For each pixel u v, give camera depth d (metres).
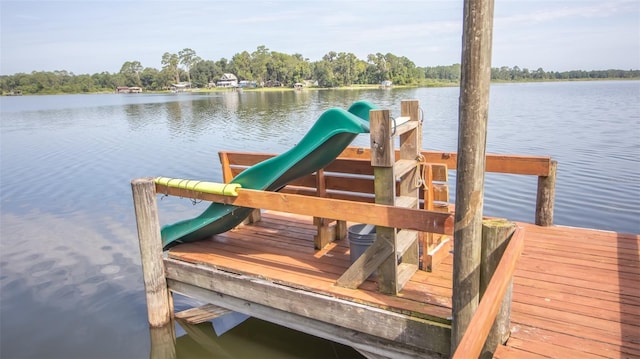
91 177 14.65
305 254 5.07
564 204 10.23
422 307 3.64
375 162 3.65
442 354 3.48
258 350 5.20
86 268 7.80
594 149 15.97
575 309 3.71
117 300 6.64
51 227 9.94
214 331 5.55
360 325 3.83
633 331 3.39
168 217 10.45
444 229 3.38
